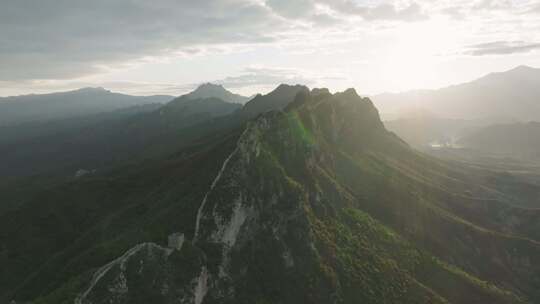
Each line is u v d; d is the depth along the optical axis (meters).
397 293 88.69
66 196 127.62
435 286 99.25
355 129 186.12
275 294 79.44
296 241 88.81
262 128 119.50
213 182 91.19
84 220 118.88
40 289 84.50
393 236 111.06
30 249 109.94
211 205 83.62
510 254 126.38
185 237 78.44
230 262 79.06
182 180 115.75
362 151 169.88
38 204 125.38
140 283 62.34
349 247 96.38
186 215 84.31
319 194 108.69
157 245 68.38
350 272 88.31
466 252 124.12
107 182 134.88
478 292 100.19
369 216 118.12
